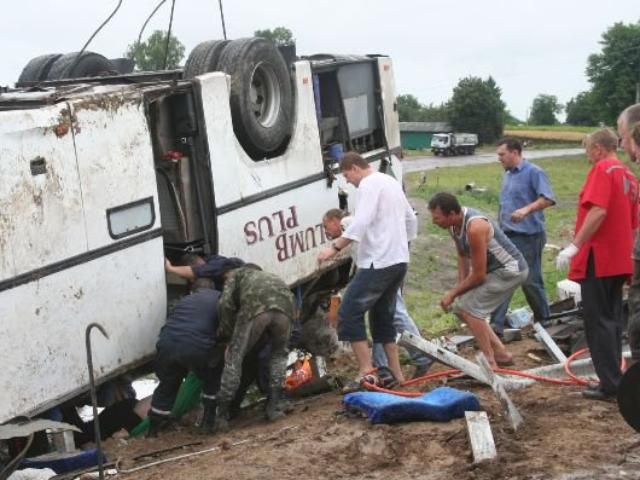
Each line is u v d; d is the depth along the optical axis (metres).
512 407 6.02
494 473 5.21
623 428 5.88
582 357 7.82
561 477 5.12
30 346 6.09
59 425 6.09
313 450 5.93
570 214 32.53
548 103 121.25
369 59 10.12
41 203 6.14
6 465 6.16
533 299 9.11
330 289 9.66
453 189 44.81
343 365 9.32
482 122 91.50
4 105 6.66
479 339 7.73
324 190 8.99
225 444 6.42
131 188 6.85
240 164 7.84
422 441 5.82
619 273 6.30
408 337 7.45
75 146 6.39
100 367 6.63
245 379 7.55
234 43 7.94
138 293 6.93
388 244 7.38
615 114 91.25
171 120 7.47
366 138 10.19
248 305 7.03
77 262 6.41
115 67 9.69
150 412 7.11
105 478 5.94
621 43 89.56
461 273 7.86
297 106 8.64
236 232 7.79
